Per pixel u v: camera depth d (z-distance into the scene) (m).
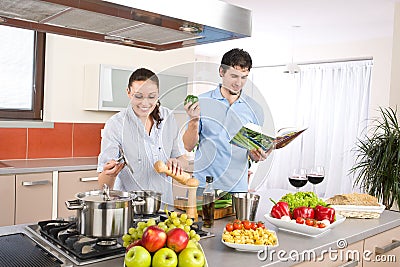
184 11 1.72
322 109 7.58
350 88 7.25
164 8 1.66
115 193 1.80
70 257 1.54
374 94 6.86
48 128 4.23
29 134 4.14
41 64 4.26
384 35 6.62
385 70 6.75
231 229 1.79
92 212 1.60
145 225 1.52
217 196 2.02
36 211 3.63
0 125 3.86
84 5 1.57
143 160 1.82
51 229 1.80
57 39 4.14
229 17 1.88
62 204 3.79
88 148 4.52
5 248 1.59
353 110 7.17
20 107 4.21
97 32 2.04
